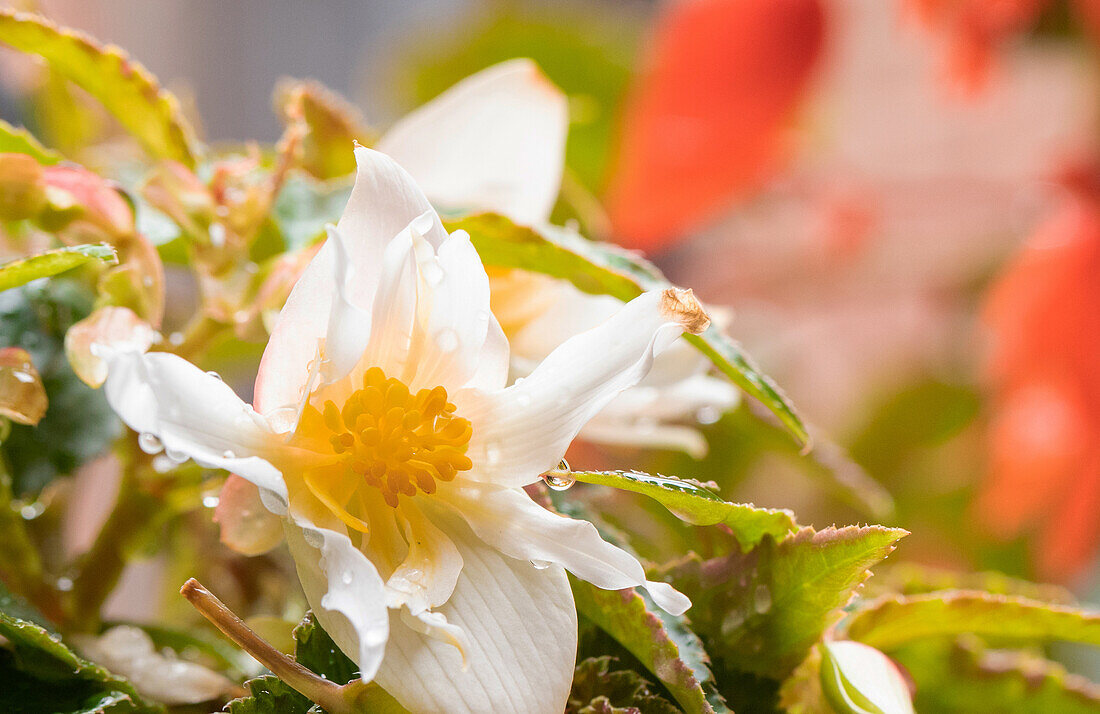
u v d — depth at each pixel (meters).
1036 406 0.73
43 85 0.44
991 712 0.36
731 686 0.33
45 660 0.32
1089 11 0.76
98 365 0.32
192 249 0.34
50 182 0.33
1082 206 0.75
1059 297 0.72
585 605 0.32
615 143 0.83
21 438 0.34
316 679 0.31
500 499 0.31
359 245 0.31
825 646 0.33
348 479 0.31
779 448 0.40
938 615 0.34
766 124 0.77
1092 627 0.34
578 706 0.32
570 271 0.34
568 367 0.31
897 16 0.83
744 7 0.75
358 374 0.31
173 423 0.30
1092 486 0.71
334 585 0.30
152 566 0.50
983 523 0.79
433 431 0.31
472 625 0.31
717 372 0.38
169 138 0.35
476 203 0.35
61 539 0.38
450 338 0.31
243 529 0.32
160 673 0.33
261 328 0.33
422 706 0.31
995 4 0.72
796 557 0.32
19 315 0.35
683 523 0.36
